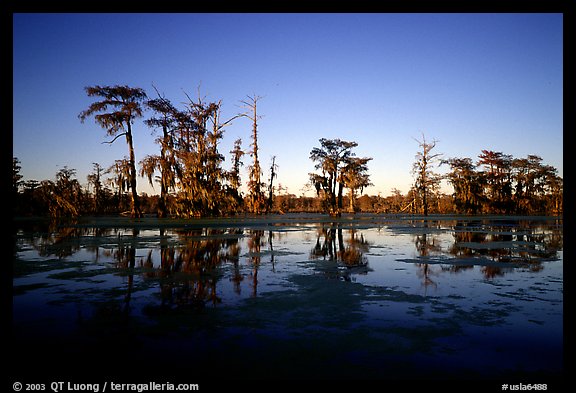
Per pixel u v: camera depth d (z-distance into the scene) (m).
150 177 32.34
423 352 3.83
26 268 8.77
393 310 5.33
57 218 36.06
